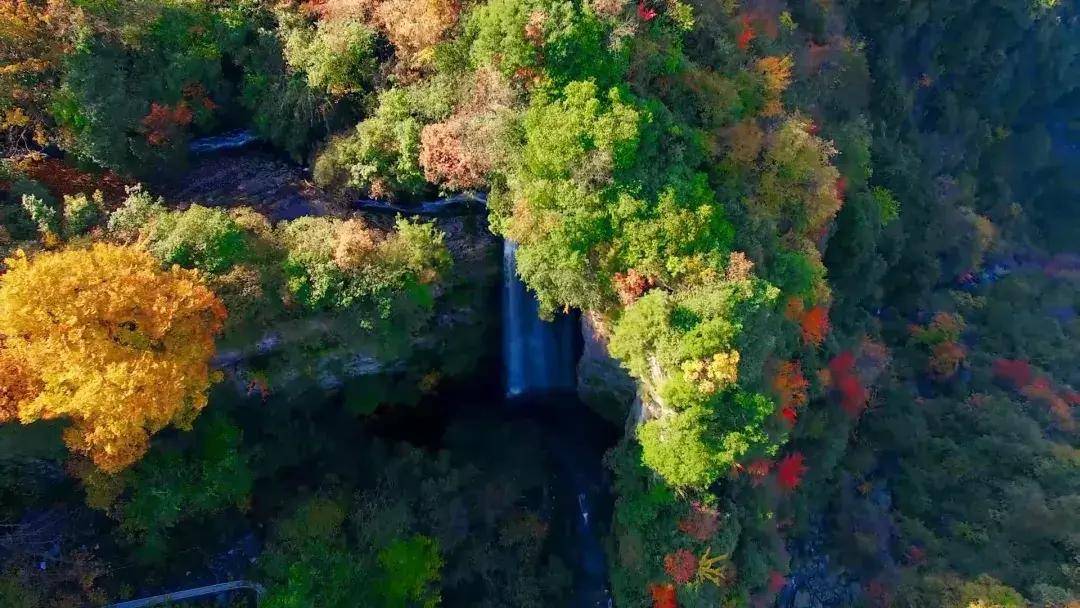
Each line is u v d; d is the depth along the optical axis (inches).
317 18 1552.7
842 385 1808.6
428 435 1769.2
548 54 1203.2
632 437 1539.1
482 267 1646.2
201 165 1604.3
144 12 1401.3
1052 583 1760.6
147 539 1274.6
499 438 1770.4
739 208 1314.0
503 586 1526.8
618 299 1309.1
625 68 1230.9
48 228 1204.5
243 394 1401.3
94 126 1341.0
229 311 1197.7
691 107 1342.3
